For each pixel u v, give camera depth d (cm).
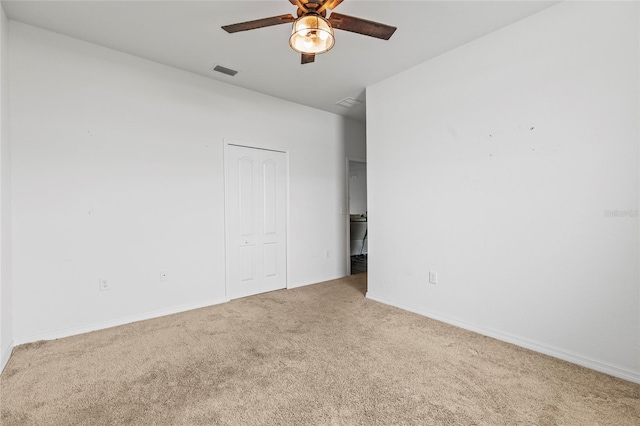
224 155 352
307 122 433
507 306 246
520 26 235
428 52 285
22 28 240
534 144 229
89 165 268
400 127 328
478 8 221
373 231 362
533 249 231
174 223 316
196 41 267
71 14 229
